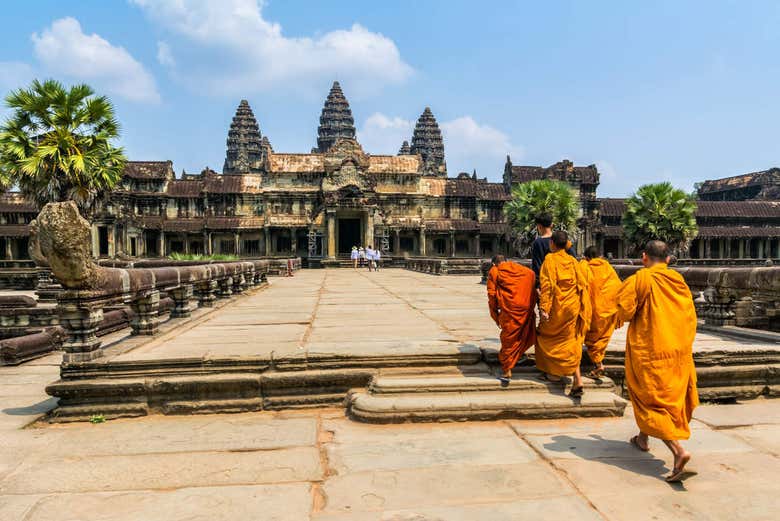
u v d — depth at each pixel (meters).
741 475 4.45
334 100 128.25
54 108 21.70
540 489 4.18
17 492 4.18
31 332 14.58
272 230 60.81
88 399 6.09
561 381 6.35
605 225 69.00
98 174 22.36
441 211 66.81
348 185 53.47
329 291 19.94
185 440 5.31
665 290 4.54
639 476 4.42
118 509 3.90
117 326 11.98
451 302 15.21
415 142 123.56
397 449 5.03
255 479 4.39
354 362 6.65
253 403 6.22
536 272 6.64
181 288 10.57
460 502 3.98
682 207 44.16
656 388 4.44
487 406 5.83
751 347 7.13
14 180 21.70
